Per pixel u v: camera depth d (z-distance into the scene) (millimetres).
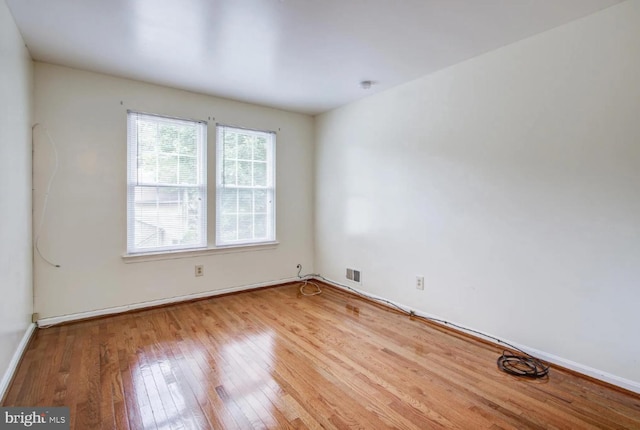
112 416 1689
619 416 1724
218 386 1967
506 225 2488
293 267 4418
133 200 3230
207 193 3656
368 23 2170
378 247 3584
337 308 3426
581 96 2096
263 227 4156
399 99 3311
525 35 2314
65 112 2869
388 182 3455
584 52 2076
